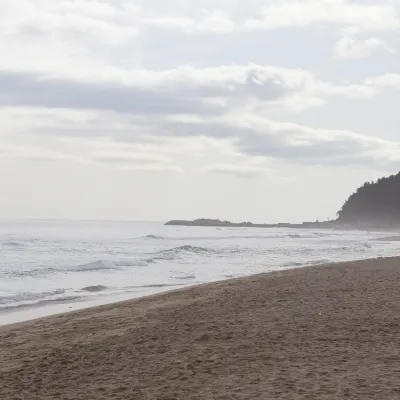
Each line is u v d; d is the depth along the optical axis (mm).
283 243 71750
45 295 19969
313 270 23594
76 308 17156
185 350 8320
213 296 15859
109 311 14812
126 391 6281
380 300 12836
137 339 9609
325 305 12359
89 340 10164
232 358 7637
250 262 36906
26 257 39594
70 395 6273
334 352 7785
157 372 7098
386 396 5637
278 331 9461
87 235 92312
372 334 8961
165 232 131125
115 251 48000
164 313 13086
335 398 5594
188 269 31484
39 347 10023
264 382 6332
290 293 15141
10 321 14766
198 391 6098
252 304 13289
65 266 31297
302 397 5664
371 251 50656
